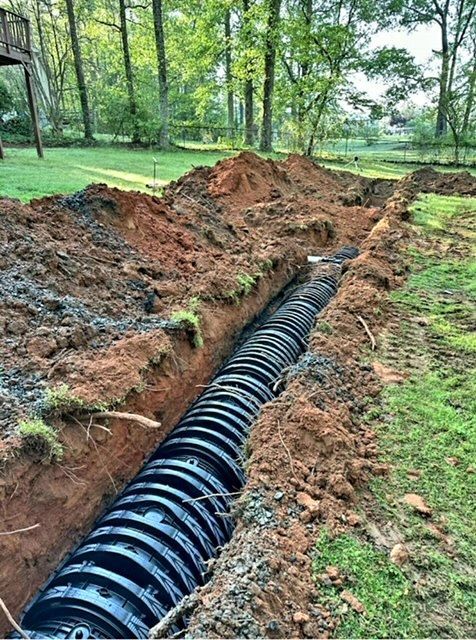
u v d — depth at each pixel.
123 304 4.57
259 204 10.33
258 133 31.64
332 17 27.67
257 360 4.50
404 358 4.58
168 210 6.91
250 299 6.10
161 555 2.51
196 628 1.96
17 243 4.39
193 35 26.47
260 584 2.18
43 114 31.86
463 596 2.32
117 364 3.58
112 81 38.19
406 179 17.30
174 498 2.88
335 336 4.75
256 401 3.89
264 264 6.78
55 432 2.88
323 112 25.42
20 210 4.81
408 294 6.24
